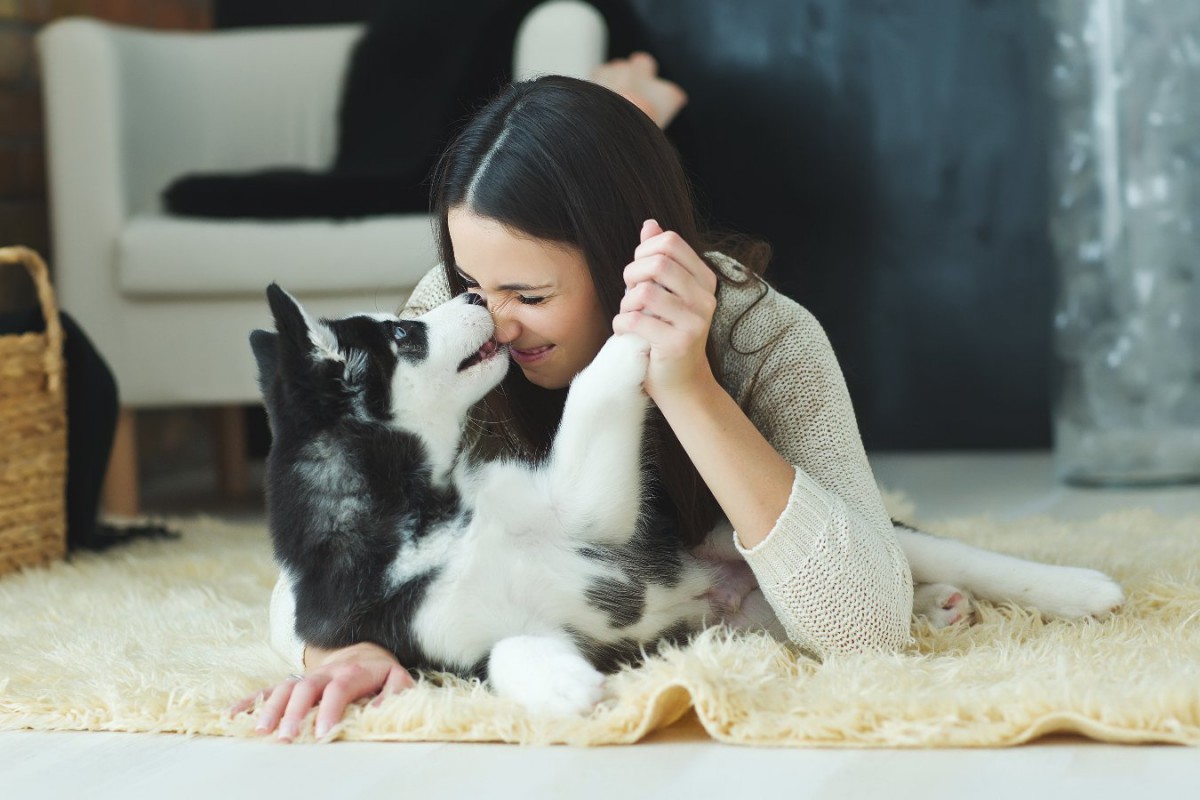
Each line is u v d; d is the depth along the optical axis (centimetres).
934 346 463
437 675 158
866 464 180
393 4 400
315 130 417
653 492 180
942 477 407
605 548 167
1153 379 387
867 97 459
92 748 152
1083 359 392
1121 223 388
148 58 389
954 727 135
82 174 360
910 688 145
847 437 179
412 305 204
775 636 178
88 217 360
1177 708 132
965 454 462
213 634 204
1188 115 384
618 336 160
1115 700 134
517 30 376
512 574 160
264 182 356
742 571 185
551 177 163
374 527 161
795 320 184
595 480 164
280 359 168
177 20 495
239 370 355
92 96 360
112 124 360
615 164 166
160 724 157
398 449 165
